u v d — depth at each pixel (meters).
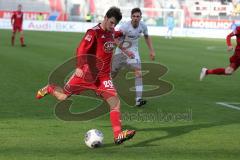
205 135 19.77
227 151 17.19
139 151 16.80
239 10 136.88
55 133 19.28
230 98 30.38
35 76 36.88
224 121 22.97
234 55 26.47
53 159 15.44
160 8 137.88
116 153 16.41
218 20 130.62
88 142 17.00
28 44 70.94
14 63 45.12
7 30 111.50
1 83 33.00
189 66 49.78
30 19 128.75
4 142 17.58
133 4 138.62
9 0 132.12
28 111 23.81
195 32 125.19
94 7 137.00
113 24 17.62
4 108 24.41
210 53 69.81
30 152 16.27
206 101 28.88
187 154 16.58
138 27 26.39
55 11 134.88
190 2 140.25
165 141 18.48
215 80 39.12
